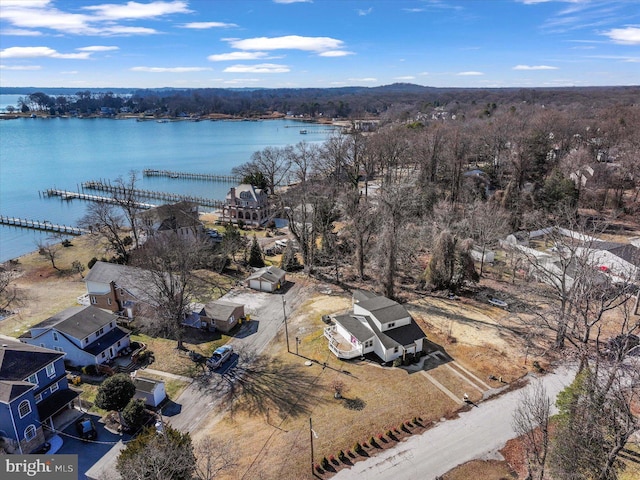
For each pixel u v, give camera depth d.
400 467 28.39
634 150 85.94
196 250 52.22
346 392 35.84
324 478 27.66
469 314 48.47
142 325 46.78
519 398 34.62
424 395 35.25
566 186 73.75
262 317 49.62
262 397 35.66
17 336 45.44
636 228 71.25
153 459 22.80
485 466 28.28
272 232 82.25
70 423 33.19
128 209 68.12
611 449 23.69
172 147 192.62
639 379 25.47
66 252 71.81
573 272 45.94
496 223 60.94
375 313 41.78
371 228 59.28
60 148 187.50
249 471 28.17
